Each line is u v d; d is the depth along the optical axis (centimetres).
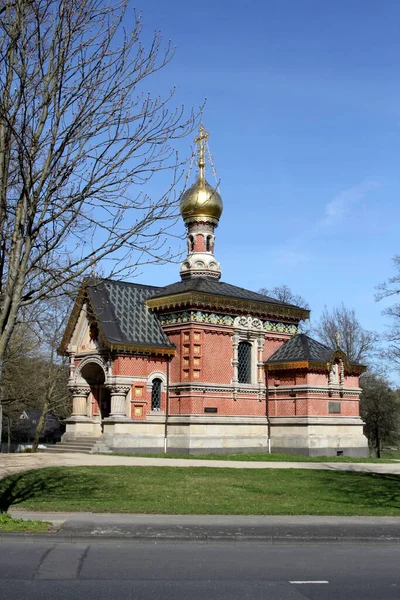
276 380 4559
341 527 1756
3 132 1597
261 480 2827
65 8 1564
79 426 4466
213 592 1134
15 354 4934
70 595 1098
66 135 1608
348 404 4600
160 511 1970
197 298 4266
